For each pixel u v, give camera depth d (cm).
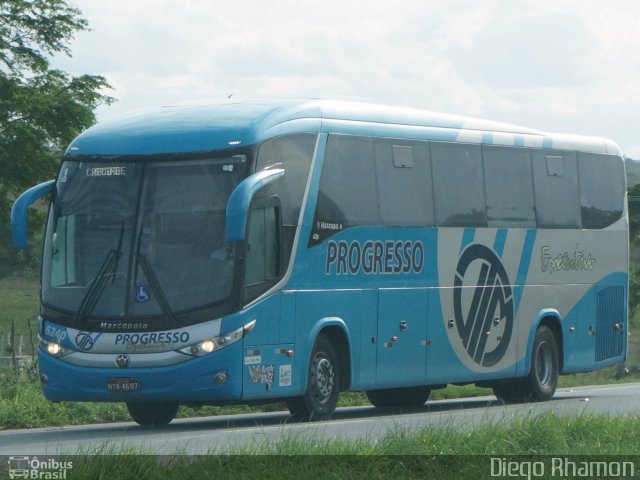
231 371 2323
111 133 2470
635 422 2059
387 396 3256
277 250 2430
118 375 2330
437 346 2872
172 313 2323
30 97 6994
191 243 2348
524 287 3142
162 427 2575
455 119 2984
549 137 3269
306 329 2497
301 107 2542
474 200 2989
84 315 2362
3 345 5272
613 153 3488
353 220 2631
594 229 3388
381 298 2705
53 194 2477
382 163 2727
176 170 2388
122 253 2369
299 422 2505
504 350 3081
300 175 2497
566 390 4203
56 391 2377
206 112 2481
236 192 2284
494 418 2111
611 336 3456
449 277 2906
